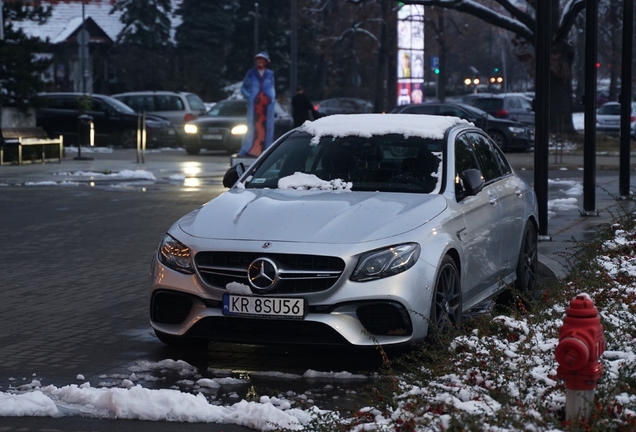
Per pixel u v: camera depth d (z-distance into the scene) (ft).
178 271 22.33
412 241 21.75
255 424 17.95
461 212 24.31
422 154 25.75
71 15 211.82
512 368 17.65
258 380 21.42
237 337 21.75
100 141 116.57
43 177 72.64
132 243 42.04
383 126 26.86
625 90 52.85
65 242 42.34
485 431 14.60
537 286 31.30
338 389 20.65
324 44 208.54
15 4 92.79
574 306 14.67
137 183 69.41
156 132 116.47
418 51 198.80
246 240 21.81
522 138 106.32
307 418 18.02
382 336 21.21
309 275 21.13
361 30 200.13
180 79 204.33
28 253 39.50
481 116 106.63
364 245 21.38
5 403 18.99
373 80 230.07
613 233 34.12
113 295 31.19
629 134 53.21
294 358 23.30
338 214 22.58
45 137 89.20
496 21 114.11
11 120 91.50
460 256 23.65
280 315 21.13
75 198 59.36
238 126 102.01
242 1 227.20
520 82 316.60
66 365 22.86
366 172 25.45
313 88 237.45
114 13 216.33
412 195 24.20
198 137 102.78
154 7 209.87
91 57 210.18
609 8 160.97
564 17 118.01
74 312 28.73
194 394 20.39
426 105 109.09
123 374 22.02
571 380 14.61
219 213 23.49
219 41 217.77
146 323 27.32
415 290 21.30
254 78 81.71
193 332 22.11
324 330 21.09
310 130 27.45
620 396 15.89
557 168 82.94
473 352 18.56
